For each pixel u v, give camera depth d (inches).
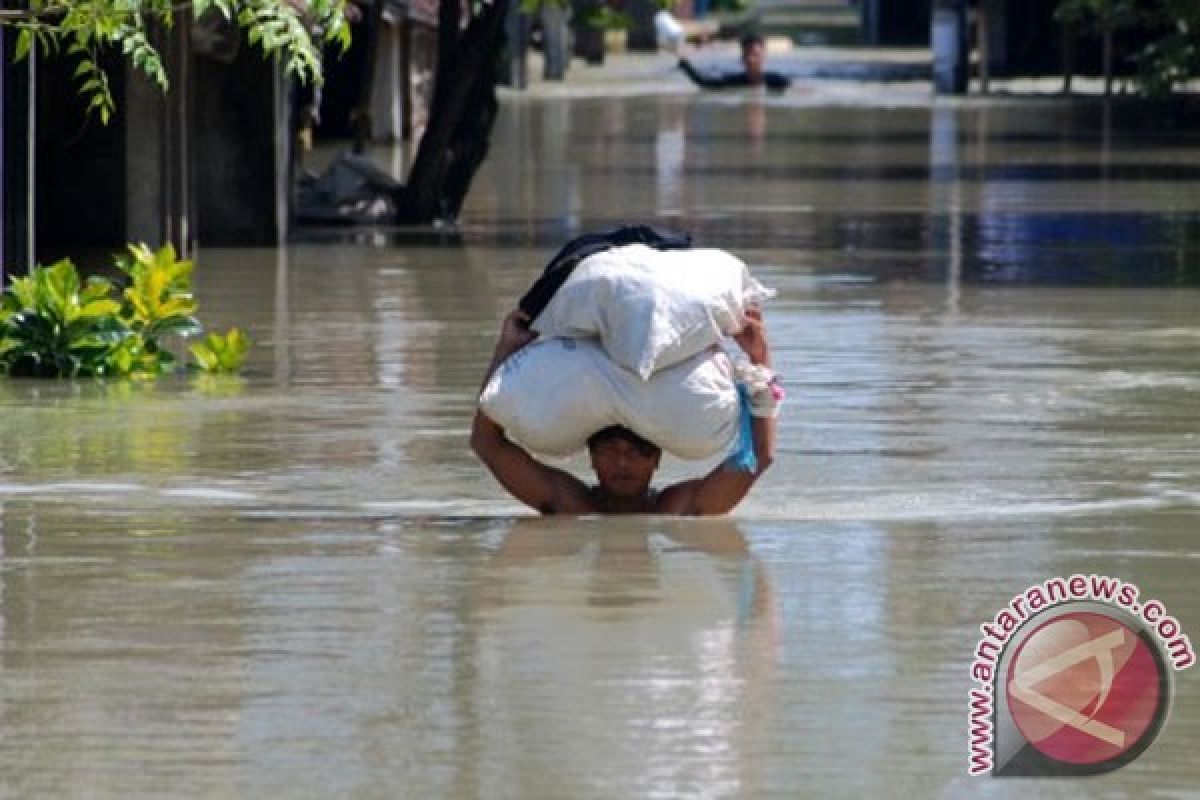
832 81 5679.1
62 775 625.9
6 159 1526.8
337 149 3348.9
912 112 4579.2
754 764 633.6
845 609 783.7
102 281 1386.6
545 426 892.6
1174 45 4446.4
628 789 615.2
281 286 1857.8
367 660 724.0
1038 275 1920.5
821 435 1144.8
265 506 964.0
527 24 5265.8
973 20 5856.3
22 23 1266.0
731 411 896.3
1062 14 4704.7
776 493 990.4
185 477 1031.0
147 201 1987.0
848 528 912.9
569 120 4330.7
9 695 690.2
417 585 815.1
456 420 1195.3
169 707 679.7
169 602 792.9
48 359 1353.3
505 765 632.4
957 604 790.5
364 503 970.1
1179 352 1459.2
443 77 2409.0
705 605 788.0
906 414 1213.1
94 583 820.6
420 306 1729.8
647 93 5231.3
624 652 732.0
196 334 1488.7
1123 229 2337.6
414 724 664.4
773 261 2046.0
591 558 854.5
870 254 2105.1
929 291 1809.8
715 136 3922.2
